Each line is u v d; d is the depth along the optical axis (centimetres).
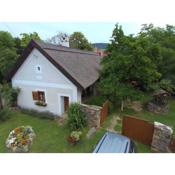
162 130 909
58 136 1105
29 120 1398
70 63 1506
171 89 1786
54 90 1447
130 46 1272
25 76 1548
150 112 1527
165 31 2202
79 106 1209
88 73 1625
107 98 1511
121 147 677
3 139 1086
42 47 1371
